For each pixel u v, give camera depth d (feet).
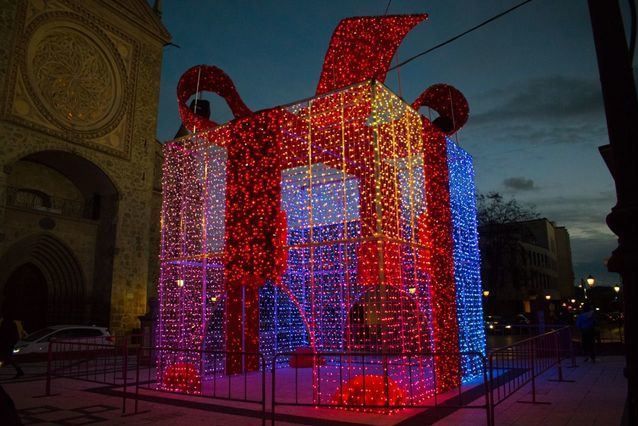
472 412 25.43
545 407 26.45
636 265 9.11
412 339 28.71
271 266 32.71
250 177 34.76
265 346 44.09
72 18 71.20
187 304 36.83
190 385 33.04
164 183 39.47
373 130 27.73
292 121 32.96
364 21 32.24
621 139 9.78
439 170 35.12
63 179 75.36
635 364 8.98
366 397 25.61
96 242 75.66
